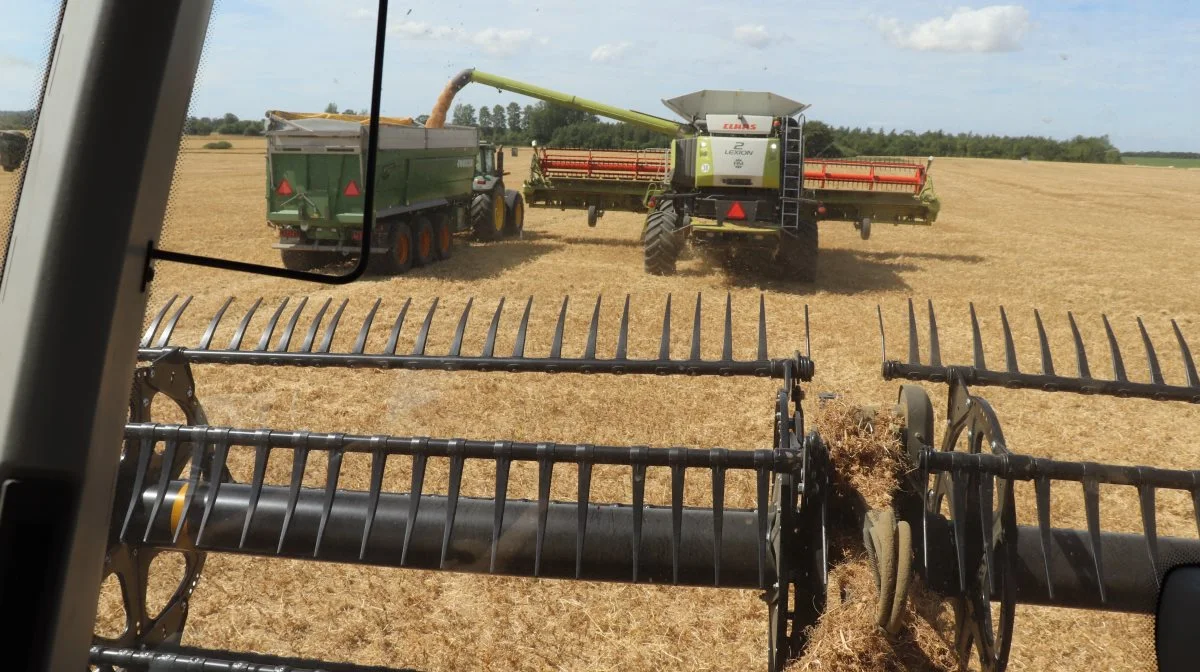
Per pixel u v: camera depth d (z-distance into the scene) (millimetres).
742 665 4051
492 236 18891
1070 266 17516
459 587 4660
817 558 2654
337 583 4656
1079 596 2732
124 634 3018
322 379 8133
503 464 2787
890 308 12406
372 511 2830
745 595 4625
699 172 13398
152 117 1011
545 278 13820
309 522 2883
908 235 23172
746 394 7953
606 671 3984
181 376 3381
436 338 9820
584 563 2848
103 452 1025
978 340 3646
